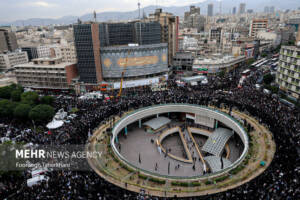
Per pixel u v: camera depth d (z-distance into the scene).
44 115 63.44
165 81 104.69
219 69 122.06
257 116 61.97
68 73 98.31
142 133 71.12
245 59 152.62
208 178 40.34
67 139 52.34
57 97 88.69
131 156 57.28
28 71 100.88
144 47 99.44
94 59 92.69
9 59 142.75
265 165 42.69
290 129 52.59
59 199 33.28
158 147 59.25
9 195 35.41
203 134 69.00
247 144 50.25
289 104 70.62
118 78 100.12
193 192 37.00
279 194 32.97
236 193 34.22
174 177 40.34
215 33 191.00
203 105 72.81
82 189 35.19
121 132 71.62
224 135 61.62
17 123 65.56
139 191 37.47
